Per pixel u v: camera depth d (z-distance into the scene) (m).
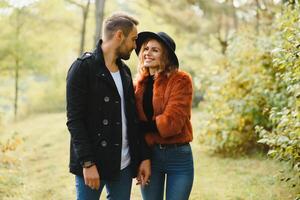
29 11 17.23
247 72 6.86
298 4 4.40
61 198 5.16
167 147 3.14
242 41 7.22
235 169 6.07
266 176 5.50
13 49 17.47
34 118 14.44
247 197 4.84
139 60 3.23
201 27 14.58
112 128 2.78
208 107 7.23
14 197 5.18
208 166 6.34
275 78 6.46
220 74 7.41
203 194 5.04
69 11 17.61
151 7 13.91
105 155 2.76
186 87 3.09
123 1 14.11
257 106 6.64
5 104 22.20
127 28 2.78
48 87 19.97
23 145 8.77
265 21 8.61
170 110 3.02
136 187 5.36
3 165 6.35
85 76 2.71
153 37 3.13
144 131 3.14
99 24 9.23
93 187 2.70
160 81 3.14
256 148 6.98
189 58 15.77
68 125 2.69
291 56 3.92
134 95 2.97
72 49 19.55
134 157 2.94
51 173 6.36
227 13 13.67
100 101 2.74
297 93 4.11
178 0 13.47
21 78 20.20
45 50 18.44
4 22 17.41
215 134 7.04
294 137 4.06
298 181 4.86
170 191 3.16
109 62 2.81
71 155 2.80
